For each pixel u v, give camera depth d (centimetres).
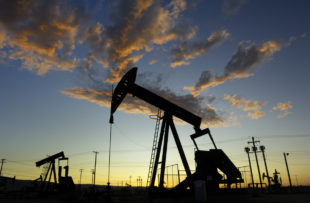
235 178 1978
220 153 1927
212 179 1820
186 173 1752
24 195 3192
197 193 1277
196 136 1989
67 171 3594
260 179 3972
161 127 1880
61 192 3325
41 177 3494
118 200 1648
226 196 1697
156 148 1819
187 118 1931
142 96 1777
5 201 2261
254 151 4216
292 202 1197
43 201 2234
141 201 1429
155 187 1720
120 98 1738
